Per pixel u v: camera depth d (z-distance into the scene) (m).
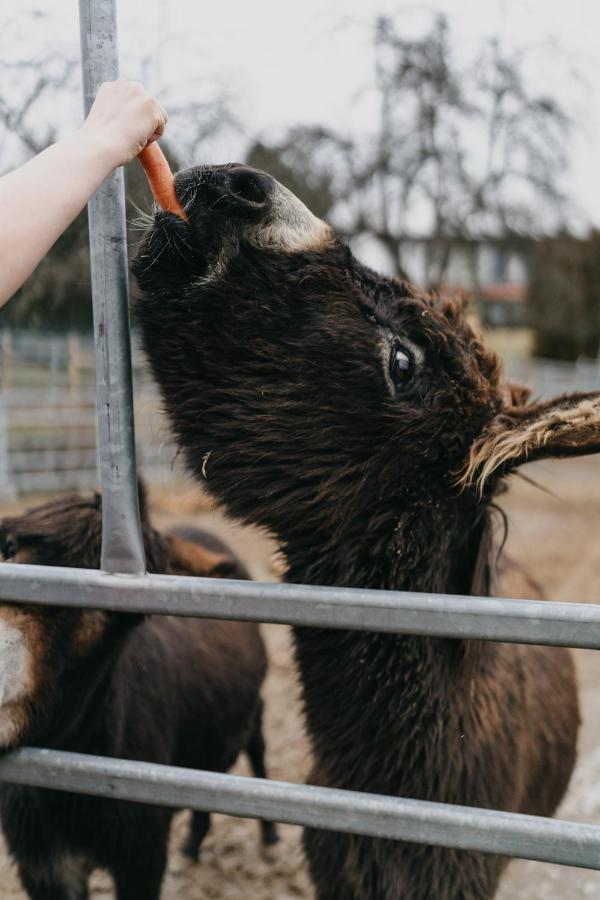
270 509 2.19
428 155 14.70
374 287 2.31
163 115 1.63
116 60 1.61
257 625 4.46
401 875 2.19
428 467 2.23
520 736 2.54
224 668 3.84
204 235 2.04
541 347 27.67
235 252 2.08
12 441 11.60
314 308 2.13
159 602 1.57
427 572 2.22
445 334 2.38
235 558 4.26
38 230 1.38
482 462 2.21
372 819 1.47
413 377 2.26
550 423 2.08
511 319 26.42
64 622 2.18
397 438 2.17
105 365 1.61
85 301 5.32
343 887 2.34
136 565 1.62
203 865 3.71
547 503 13.58
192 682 3.52
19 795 2.76
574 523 11.73
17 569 1.65
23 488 11.27
